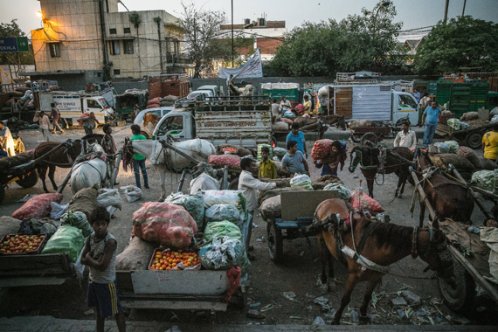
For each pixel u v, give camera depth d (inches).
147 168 553.9
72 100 976.3
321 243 235.9
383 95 786.8
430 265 177.6
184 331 188.9
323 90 888.3
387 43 1289.4
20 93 1137.4
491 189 266.4
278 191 279.4
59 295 231.9
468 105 808.3
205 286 185.9
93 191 287.0
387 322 204.8
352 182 468.8
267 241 302.4
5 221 247.0
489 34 1115.9
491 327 187.5
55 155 428.1
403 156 390.0
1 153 469.7
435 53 1147.9
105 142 443.8
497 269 171.6
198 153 415.5
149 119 651.5
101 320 174.6
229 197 259.1
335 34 1290.6
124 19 1469.0
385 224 185.8
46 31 1467.8
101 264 160.7
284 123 674.8
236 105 501.7
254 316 207.5
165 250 208.7
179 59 1610.5
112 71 1512.1
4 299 226.2
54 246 210.4
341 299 215.2
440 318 206.5
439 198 262.8
